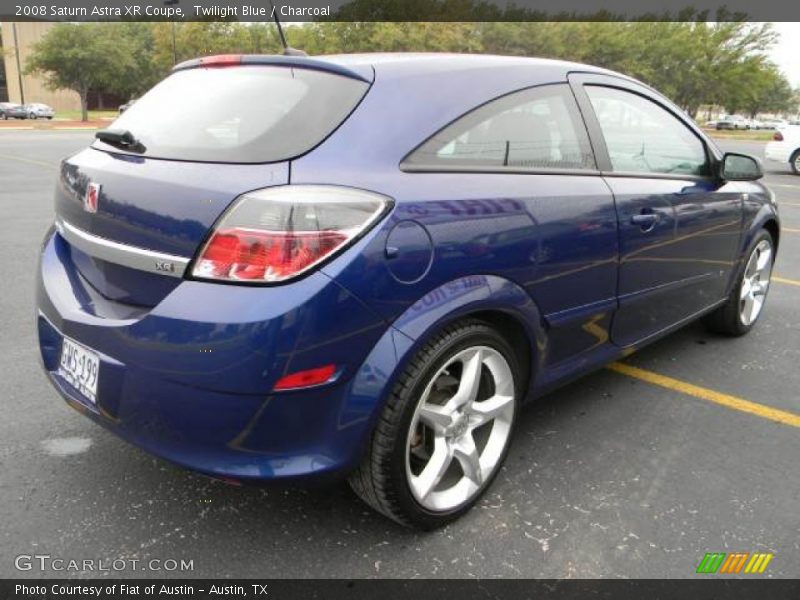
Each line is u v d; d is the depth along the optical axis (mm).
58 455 2846
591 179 2811
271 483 2018
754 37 52938
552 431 3166
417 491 2287
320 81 2271
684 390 3656
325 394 2006
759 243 4371
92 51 43812
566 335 2791
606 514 2551
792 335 4586
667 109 3465
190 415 1980
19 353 3910
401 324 2078
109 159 2373
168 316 1954
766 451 3045
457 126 2344
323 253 1918
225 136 2184
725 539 2428
